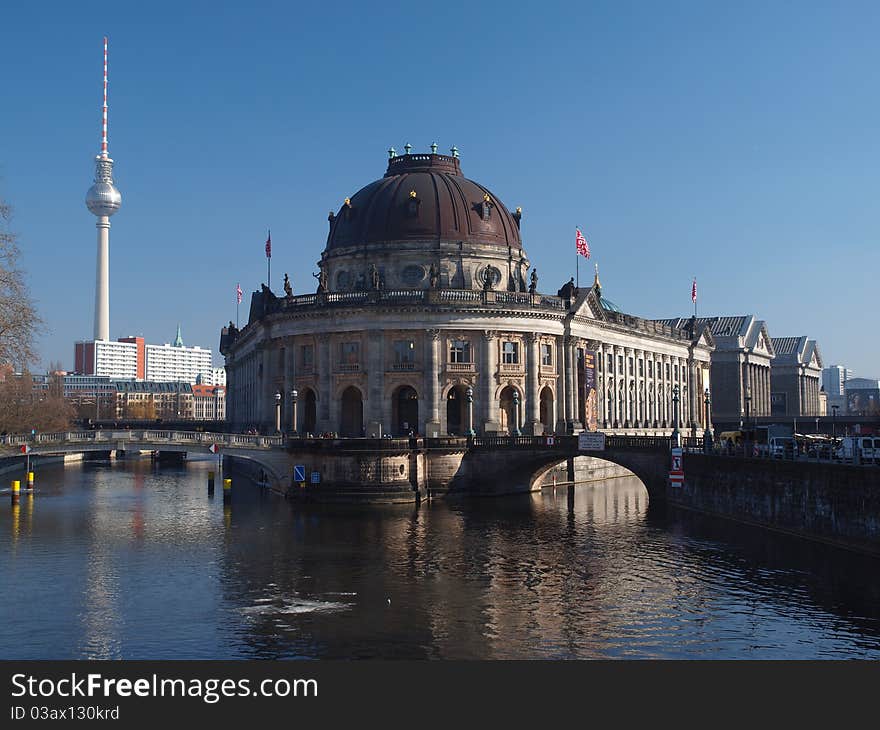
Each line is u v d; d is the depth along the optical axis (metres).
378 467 86.25
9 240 68.31
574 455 88.94
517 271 112.06
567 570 54.22
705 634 41.03
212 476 97.62
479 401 99.25
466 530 69.25
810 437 96.50
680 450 82.00
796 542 62.00
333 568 54.81
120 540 64.81
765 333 197.62
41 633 41.06
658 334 140.50
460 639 40.38
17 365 72.94
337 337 99.81
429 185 110.38
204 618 43.53
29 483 99.56
